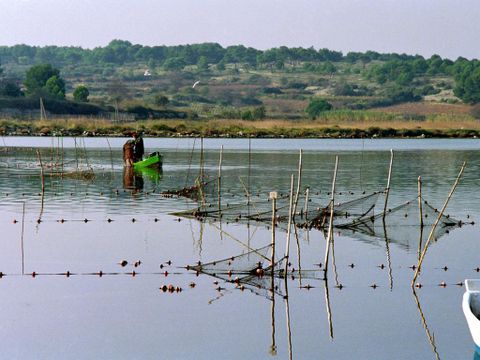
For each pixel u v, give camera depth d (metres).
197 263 34.56
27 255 35.75
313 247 38.22
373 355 24.59
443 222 44.22
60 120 139.25
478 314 24.95
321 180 65.38
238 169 74.88
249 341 25.62
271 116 179.12
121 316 27.77
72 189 58.03
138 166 73.38
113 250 36.84
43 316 27.69
